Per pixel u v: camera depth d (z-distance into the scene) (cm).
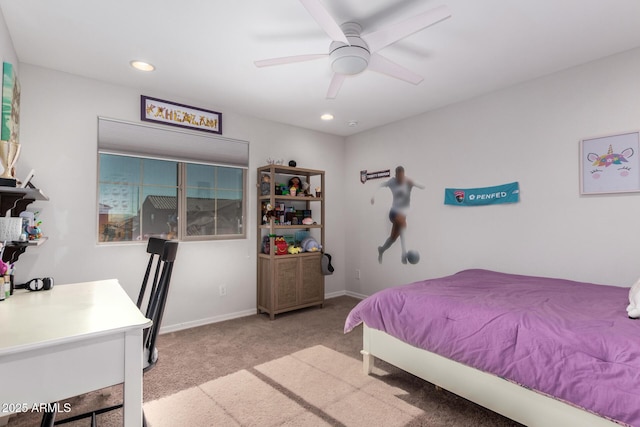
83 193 277
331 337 305
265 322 349
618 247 244
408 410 190
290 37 220
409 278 392
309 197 407
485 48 236
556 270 275
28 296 164
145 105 307
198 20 200
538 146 286
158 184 325
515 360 152
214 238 359
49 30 211
